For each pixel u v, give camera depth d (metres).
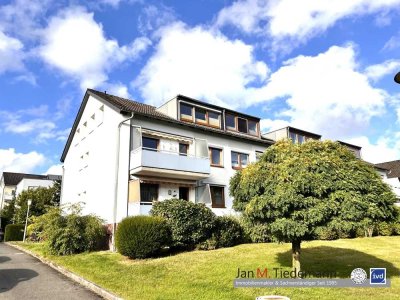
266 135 29.94
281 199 8.27
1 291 9.34
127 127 18.77
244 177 9.58
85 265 12.58
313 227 8.35
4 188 61.16
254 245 16.41
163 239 14.23
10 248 21.97
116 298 8.13
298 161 8.82
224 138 23.56
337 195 8.33
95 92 22.61
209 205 20.50
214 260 12.52
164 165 18.34
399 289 8.55
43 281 10.66
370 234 21.27
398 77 6.68
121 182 18.39
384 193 8.91
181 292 8.28
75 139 27.42
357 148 35.97
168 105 22.66
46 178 61.53
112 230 17.75
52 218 16.72
